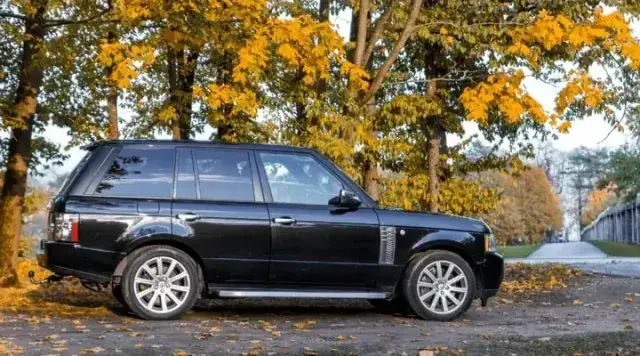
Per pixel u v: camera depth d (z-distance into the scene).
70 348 6.86
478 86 15.01
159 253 8.80
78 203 8.70
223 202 9.05
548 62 17.14
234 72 12.38
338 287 9.27
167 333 7.83
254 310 10.30
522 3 17.02
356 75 13.77
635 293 12.60
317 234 9.14
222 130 17.11
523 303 11.66
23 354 6.54
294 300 11.50
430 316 9.39
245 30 12.17
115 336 7.61
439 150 19.78
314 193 9.34
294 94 15.55
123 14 11.53
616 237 82.19
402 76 17.58
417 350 6.94
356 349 6.97
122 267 8.73
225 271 8.95
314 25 12.57
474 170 20.48
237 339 7.51
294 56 12.41
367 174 17.25
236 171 9.21
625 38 14.13
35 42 14.51
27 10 12.35
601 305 11.37
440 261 9.45
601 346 6.95
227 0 11.61
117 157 8.98
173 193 8.98
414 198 19.11
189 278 8.86
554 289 13.41
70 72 17.09
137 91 17.27
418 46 18.83
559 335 7.92
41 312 9.62
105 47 11.93
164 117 15.96
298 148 9.49
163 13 11.87
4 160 18.77
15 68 17.03
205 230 8.89
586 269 19.23
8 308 9.98
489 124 19.27
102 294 12.37
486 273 9.70
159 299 8.84
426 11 17.33
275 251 9.04
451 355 6.63
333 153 13.97
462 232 9.61
